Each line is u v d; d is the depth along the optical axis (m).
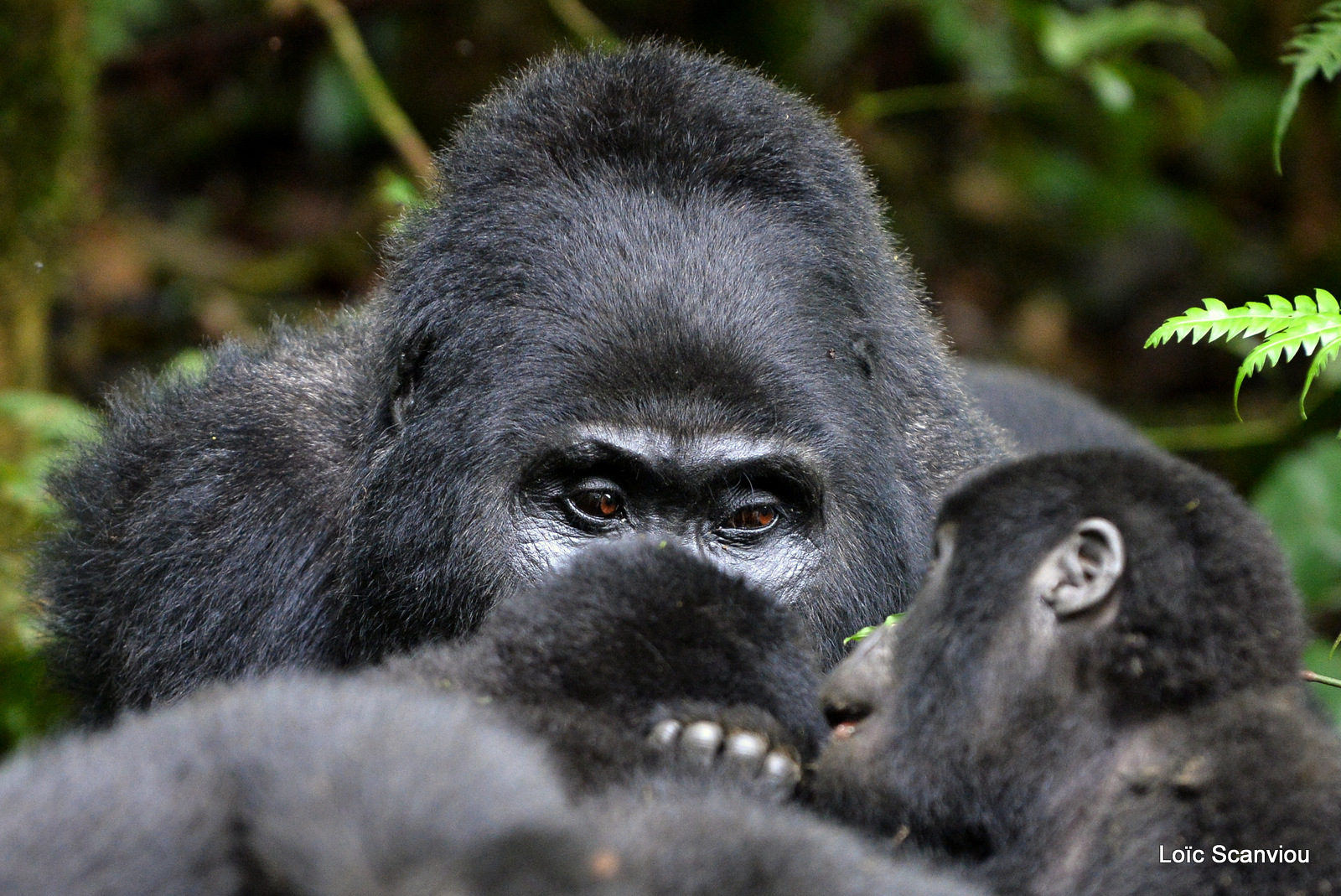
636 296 9.83
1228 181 28.97
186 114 27.44
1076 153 29.16
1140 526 7.57
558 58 11.32
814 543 10.00
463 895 5.34
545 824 5.75
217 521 11.12
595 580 8.15
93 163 23.69
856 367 10.50
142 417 12.29
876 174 28.33
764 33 26.81
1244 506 7.86
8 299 17.62
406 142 20.22
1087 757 7.50
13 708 13.45
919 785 7.73
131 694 11.05
